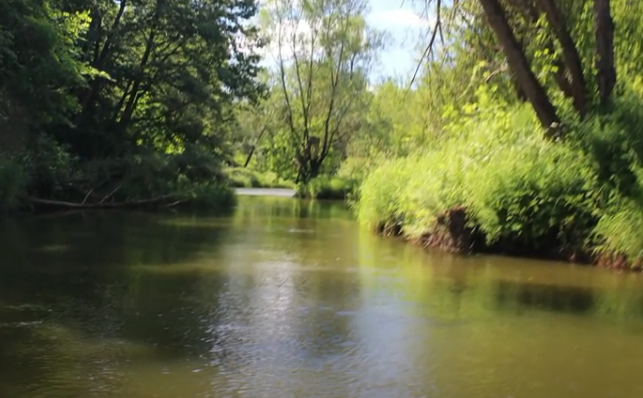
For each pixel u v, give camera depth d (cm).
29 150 1820
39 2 1733
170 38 2644
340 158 4244
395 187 1371
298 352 518
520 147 1130
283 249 1112
